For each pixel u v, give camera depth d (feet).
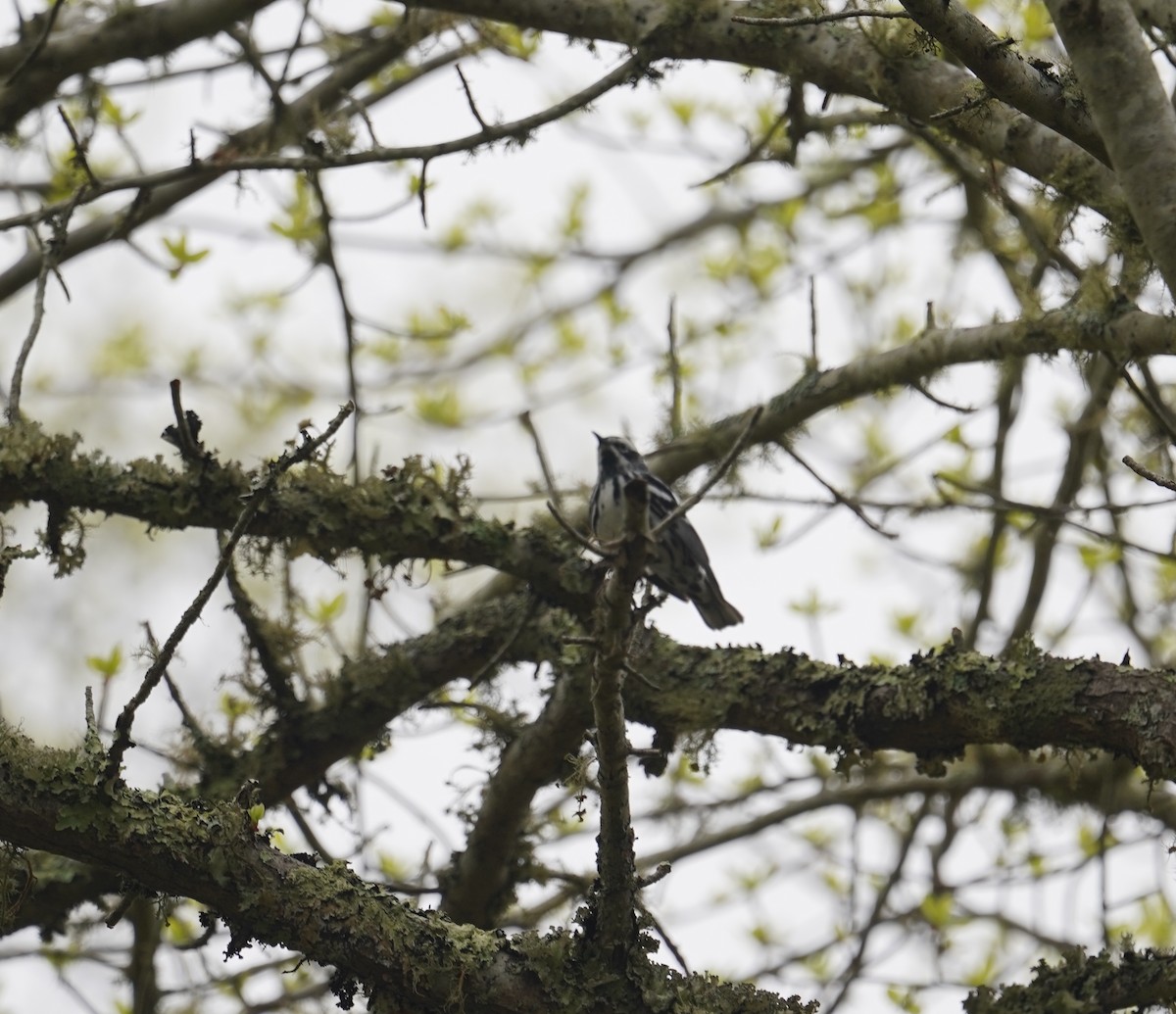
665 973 25.54
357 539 32.30
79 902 33.91
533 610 33.53
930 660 30.01
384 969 24.22
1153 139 22.56
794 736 31.68
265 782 35.86
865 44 31.17
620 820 24.30
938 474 38.42
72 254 40.04
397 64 42.39
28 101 38.42
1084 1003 27.99
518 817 35.76
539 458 34.96
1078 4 22.74
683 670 32.91
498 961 24.94
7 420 31.71
